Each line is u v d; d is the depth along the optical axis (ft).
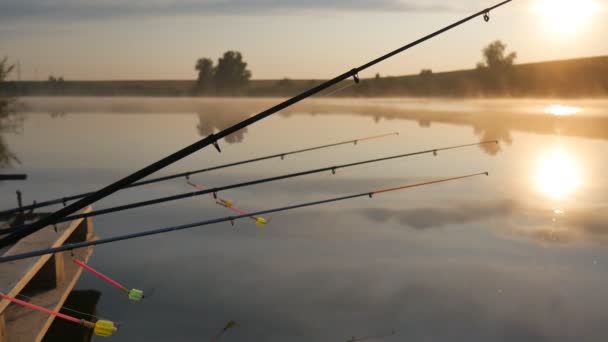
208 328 22.58
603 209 42.65
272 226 38.32
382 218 40.60
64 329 22.70
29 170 65.87
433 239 35.09
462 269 29.45
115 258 31.32
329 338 21.71
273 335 21.85
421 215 41.37
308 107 296.71
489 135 110.63
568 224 38.45
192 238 35.35
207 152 86.07
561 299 25.43
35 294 23.77
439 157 74.13
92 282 27.71
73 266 27.53
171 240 34.76
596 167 64.23
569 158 71.92
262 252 32.48
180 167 69.46
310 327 22.67
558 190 50.26
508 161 69.82
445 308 24.54
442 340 21.62
